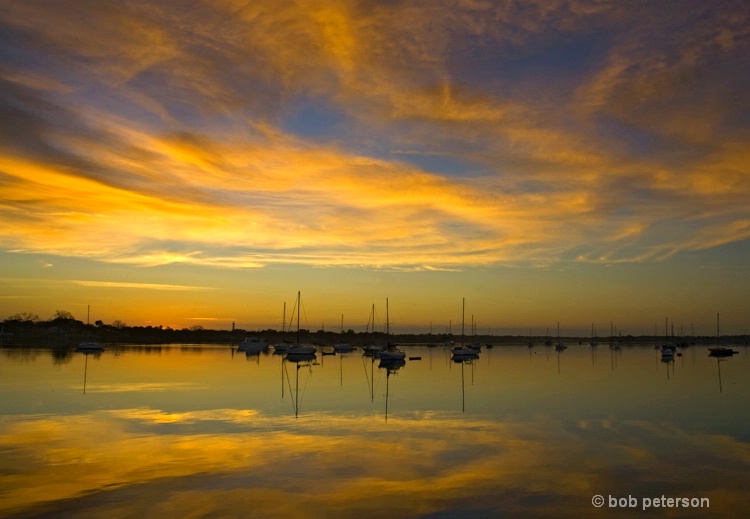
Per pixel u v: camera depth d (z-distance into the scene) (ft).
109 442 86.28
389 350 349.82
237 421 105.60
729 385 181.57
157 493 62.34
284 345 419.95
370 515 56.18
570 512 57.16
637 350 573.74
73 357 313.12
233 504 58.95
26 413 112.98
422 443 86.63
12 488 63.67
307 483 66.13
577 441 88.12
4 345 469.57
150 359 308.81
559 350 536.01
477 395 150.92
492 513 56.80
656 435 92.73
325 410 120.67
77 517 55.36
